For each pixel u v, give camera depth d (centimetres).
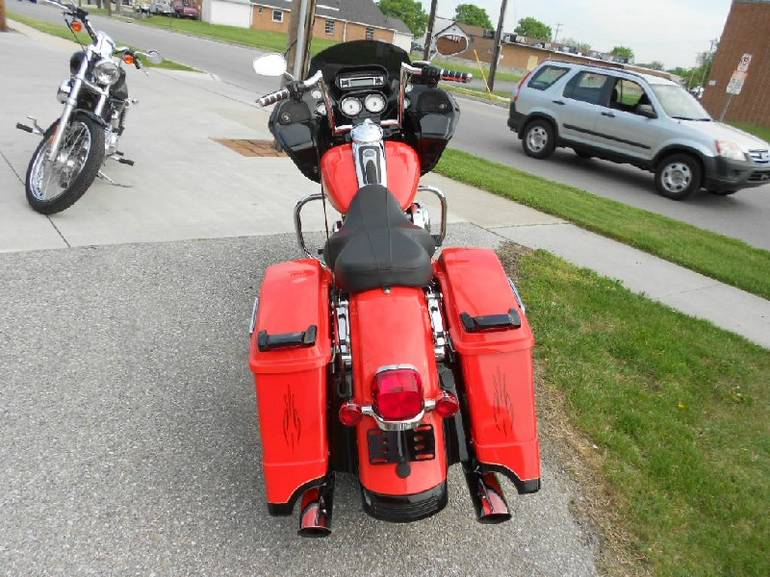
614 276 624
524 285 548
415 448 225
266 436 237
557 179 1146
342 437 251
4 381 342
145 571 247
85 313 413
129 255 496
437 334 258
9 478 282
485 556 272
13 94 995
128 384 355
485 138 1526
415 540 277
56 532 259
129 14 5284
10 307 406
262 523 276
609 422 371
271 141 939
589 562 275
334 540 272
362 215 280
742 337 515
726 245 788
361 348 236
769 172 1075
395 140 411
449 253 297
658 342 474
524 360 250
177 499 283
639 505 307
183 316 427
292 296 260
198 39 3562
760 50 3188
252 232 573
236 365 384
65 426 318
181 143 864
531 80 1334
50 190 573
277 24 6581
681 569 274
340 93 401
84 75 562
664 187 1116
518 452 246
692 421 386
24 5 4272
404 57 397
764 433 386
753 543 293
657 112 1123
